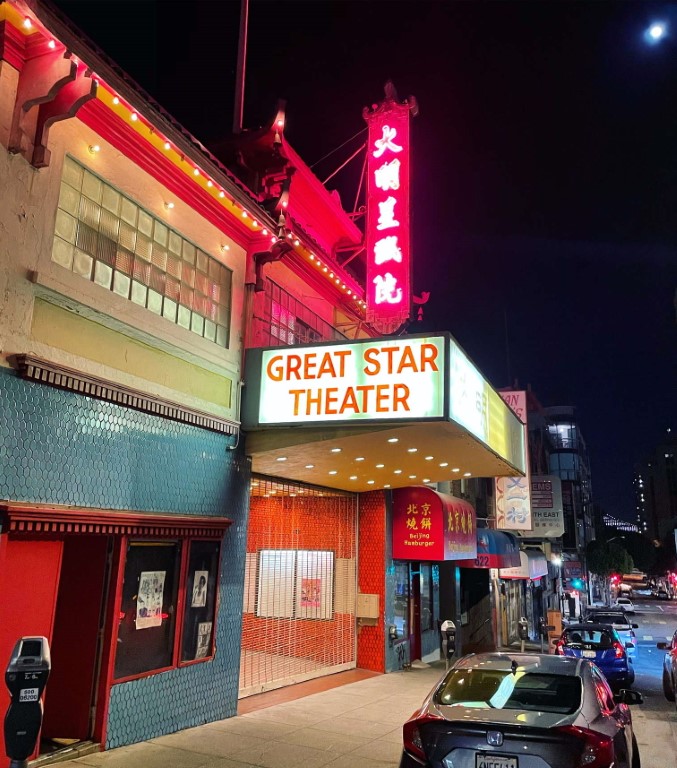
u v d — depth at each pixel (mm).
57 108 6945
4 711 6180
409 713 10203
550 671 5848
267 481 12688
